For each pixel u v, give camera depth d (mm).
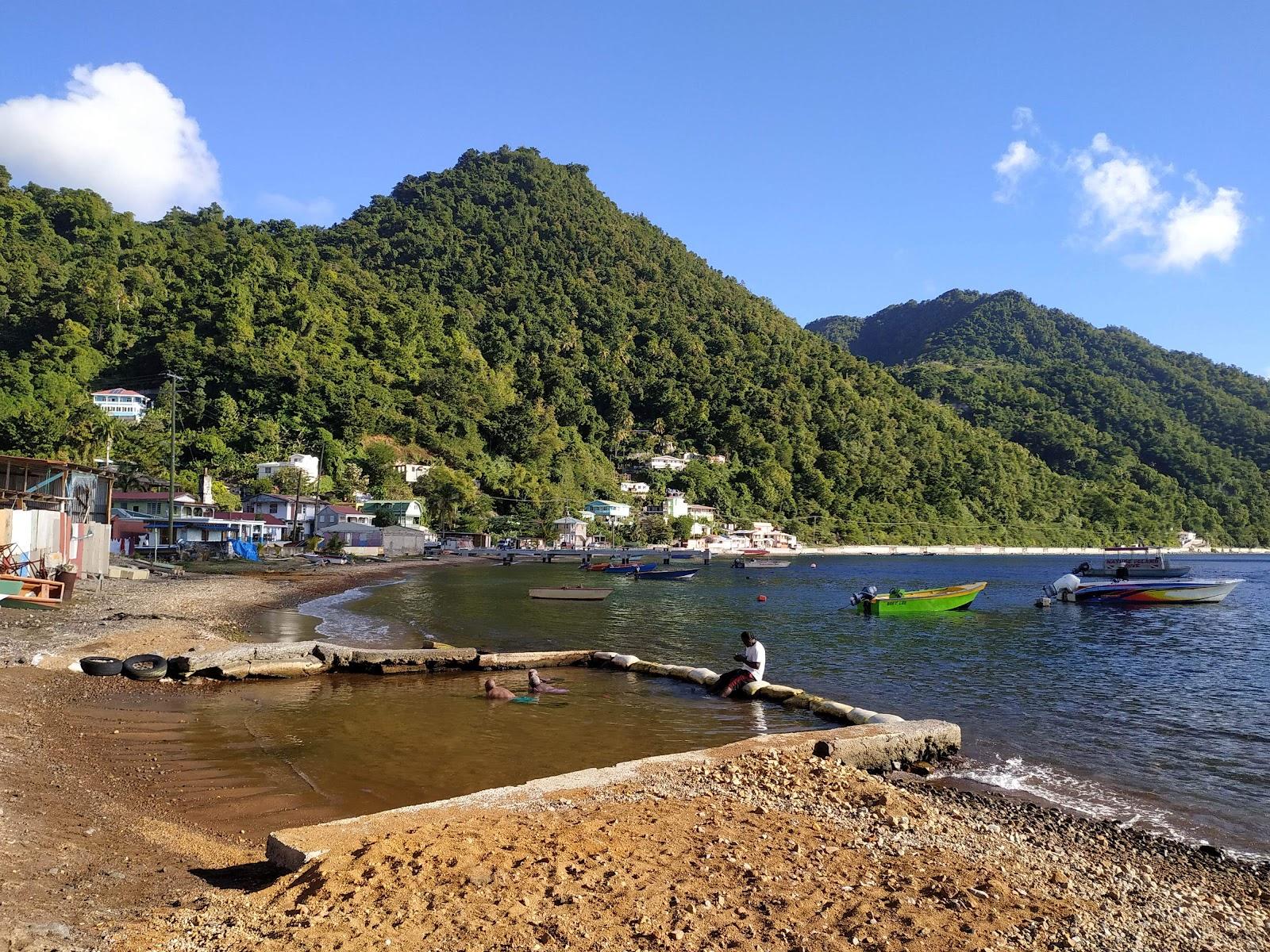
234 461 105562
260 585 48438
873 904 7512
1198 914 8750
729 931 6688
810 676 24578
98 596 33250
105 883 7719
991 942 6836
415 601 46250
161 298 147000
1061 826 12094
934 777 14594
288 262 174875
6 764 11695
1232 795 14039
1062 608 50031
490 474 140750
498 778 13422
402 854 8141
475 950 6121
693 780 11867
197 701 18469
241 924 6625
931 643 32906
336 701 19312
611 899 7219
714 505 169500
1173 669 27156
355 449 124875
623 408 192375
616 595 55688
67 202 178500
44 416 93500
